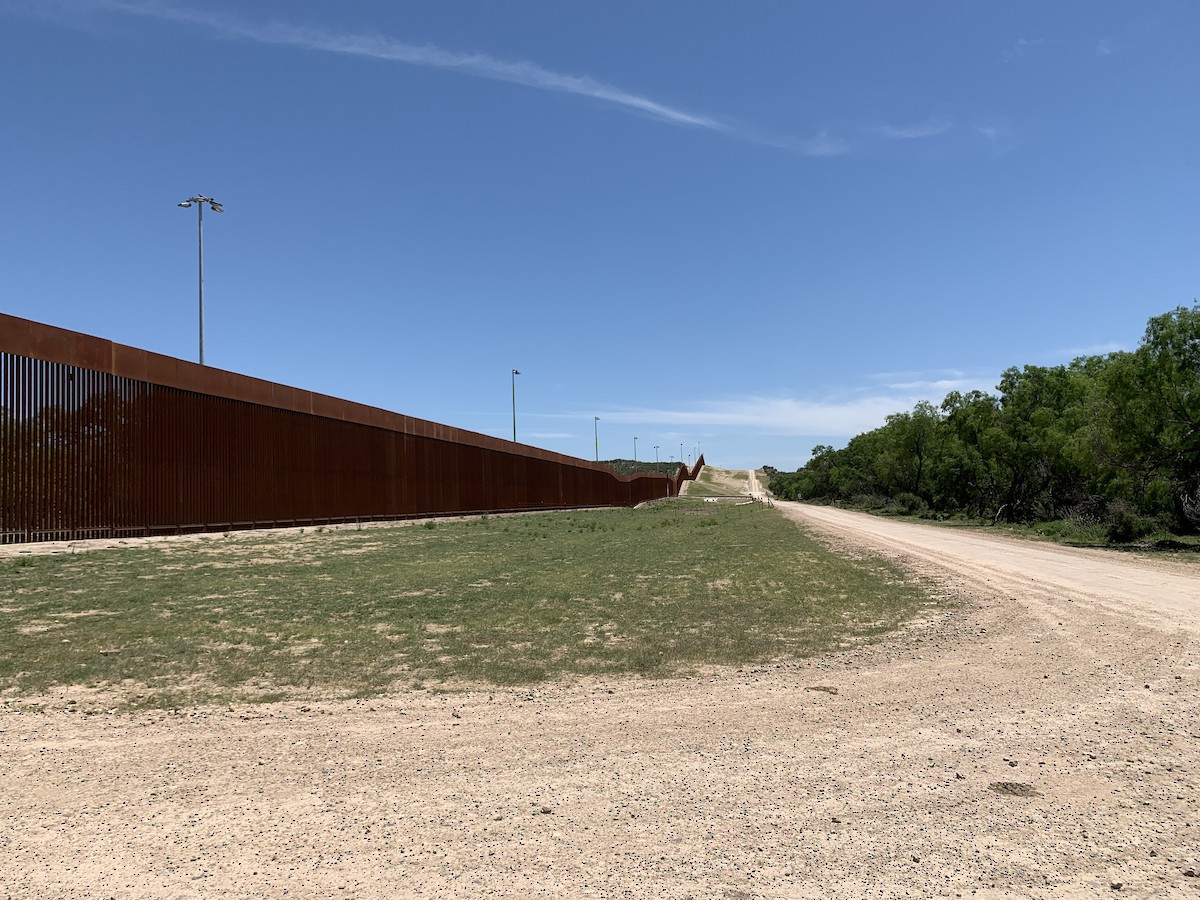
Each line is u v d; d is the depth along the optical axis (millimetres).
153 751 6410
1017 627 11898
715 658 10070
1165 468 30719
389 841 4633
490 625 12281
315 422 33562
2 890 4051
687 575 18766
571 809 5113
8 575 16547
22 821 4973
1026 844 4547
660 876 4168
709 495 146375
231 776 5797
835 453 120750
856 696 8094
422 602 14406
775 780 5629
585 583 17281
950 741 6520
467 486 50406
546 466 67625
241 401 28922
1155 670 8883
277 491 30828
